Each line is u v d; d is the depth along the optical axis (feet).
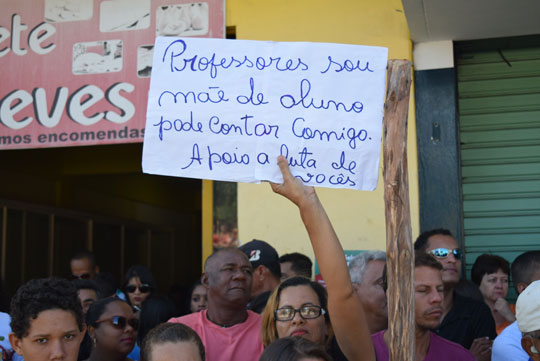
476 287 13.60
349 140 7.98
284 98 8.10
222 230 16.20
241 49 8.25
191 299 15.48
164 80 8.32
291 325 9.20
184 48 8.33
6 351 10.85
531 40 15.39
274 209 15.88
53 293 7.84
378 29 15.66
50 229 28.76
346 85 8.06
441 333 12.17
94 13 16.42
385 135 7.48
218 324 10.97
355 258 11.95
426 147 15.25
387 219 7.38
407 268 7.26
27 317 7.72
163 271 40.70
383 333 9.80
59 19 16.56
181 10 16.14
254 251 13.62
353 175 7.96
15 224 26.50
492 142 15.56
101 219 32.76
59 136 16.30
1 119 16.57
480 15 14.05
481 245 15.40
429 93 15.38
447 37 15.28
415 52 15.57
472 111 15.70
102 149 30.01
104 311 11.62
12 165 26.89
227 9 16.31
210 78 8.25
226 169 8.09
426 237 12.88
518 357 9.75
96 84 16.26
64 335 7.80
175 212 42.80
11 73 16.63
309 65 8.12
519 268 11.97
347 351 7.86
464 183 15.58
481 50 15.79
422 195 15.19
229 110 8.16
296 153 8.02
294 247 15.66
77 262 20.16
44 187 29.09
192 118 8.20
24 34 16.67
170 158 8.20
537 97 15.49
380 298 11.37
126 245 36.24
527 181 15.37
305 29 15.99
